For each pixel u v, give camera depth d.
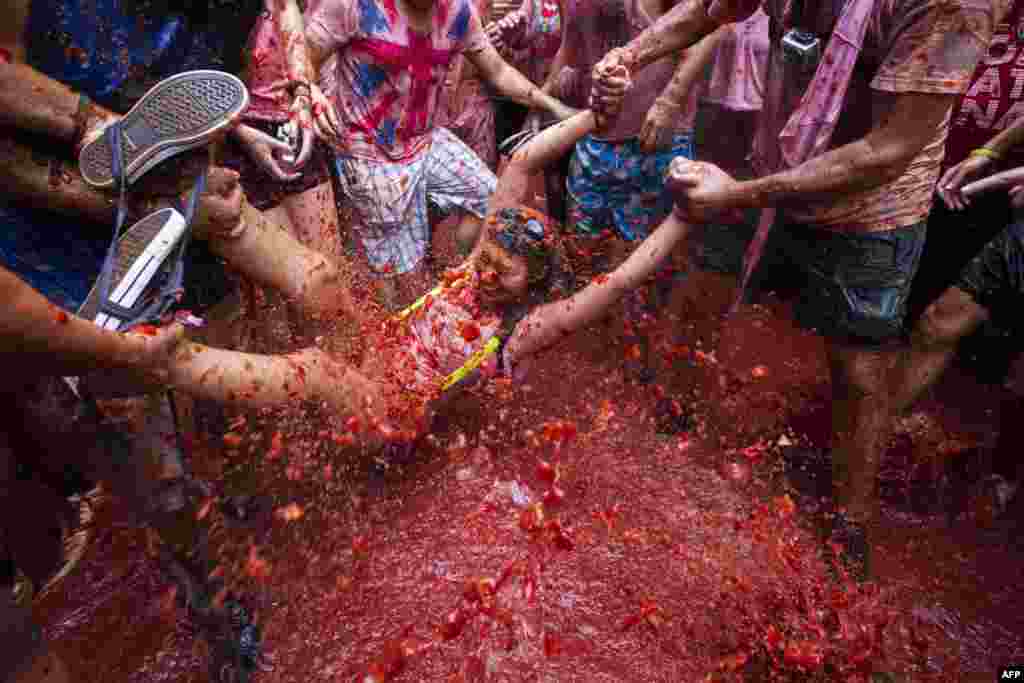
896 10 1.79
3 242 1.66
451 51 2.82
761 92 3.75
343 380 1.99
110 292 1.52
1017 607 2.24
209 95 1.58
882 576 2.35
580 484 2.61
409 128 2.87
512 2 4.43
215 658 1.96
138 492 1.73
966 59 1.70
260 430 2.40
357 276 3.06
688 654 2.03
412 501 2.49
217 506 2.05
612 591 2.20
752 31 3.65
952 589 2.31
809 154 2.10
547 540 2.34
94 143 1.60
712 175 2.12
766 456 2.78
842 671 1.99
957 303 2.42
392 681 1.94
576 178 3.24
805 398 3.11
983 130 2.65
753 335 3.52
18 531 1.53
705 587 2.22
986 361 2.84
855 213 2.03
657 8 2.84
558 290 3.04
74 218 1.74
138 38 1.79
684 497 2.57
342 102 2.80
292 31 2.53
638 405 3.00
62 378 1.53
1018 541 2.48
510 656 2.01
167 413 1.74
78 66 1.73
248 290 2.36
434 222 3.43
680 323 3.22
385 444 2.39
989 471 2.73
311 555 2.25
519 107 4.37
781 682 1.95
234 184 1.82
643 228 3.29
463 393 2.62
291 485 2.41
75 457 1.60
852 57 1.90
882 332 2.11
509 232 2.30
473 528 2.39
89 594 2.18
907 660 2.07
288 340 2.64
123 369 1.36
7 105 1.55
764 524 2.46
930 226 2.67
